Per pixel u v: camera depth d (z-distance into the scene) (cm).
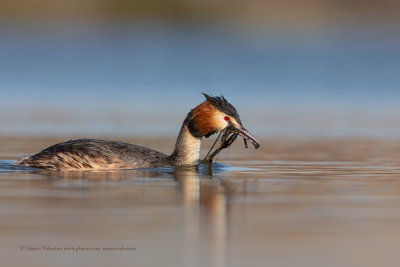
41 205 1227
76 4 6556
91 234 1045
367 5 6656
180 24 6494
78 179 1489
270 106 3247
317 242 1009
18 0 6406
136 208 1212
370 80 4094
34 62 4719
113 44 5575
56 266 905
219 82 4081
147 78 4216
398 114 2969
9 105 3231
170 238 1027
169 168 1670
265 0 6738
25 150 1984
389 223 1117
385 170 1662
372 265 916
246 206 1238
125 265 906
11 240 1011
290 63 4781
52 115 2903
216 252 962
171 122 2722
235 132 1694
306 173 1616
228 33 6156
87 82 4072
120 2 6594
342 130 2527
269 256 949
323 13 6675
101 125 2622
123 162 1641
